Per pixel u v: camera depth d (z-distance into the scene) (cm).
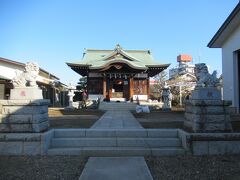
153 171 610
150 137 837
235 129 870
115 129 860
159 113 1797
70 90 2491
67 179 558
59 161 689
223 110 791
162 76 4206
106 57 3069
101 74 2948
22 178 562
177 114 1691
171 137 839
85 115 1616
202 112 787
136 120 1235
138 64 2898
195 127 784
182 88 3300
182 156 739
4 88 2280
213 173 592
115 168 624
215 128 784
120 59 2756
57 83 3756
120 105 2422
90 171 600
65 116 1512
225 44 1655
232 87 1539
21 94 789
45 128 835
